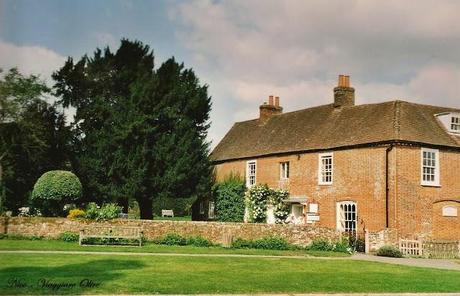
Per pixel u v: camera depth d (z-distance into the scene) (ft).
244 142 137.18
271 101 140.56
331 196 104.63
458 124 105.81
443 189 98.58
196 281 48.34
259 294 44.86
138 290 43.29
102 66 115.65
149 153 108.17
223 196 126.31
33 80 122.62
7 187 107.96
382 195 95.35
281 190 113.60
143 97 107.24
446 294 48.65
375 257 82.94
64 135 112.68
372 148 98.12
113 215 84.58
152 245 80.94
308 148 111.24
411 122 100.83
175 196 111.86
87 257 62.75
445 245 87.10
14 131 113.39
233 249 81.30
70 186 90.22
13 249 67.77
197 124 120.98
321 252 84.12
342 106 117.19
